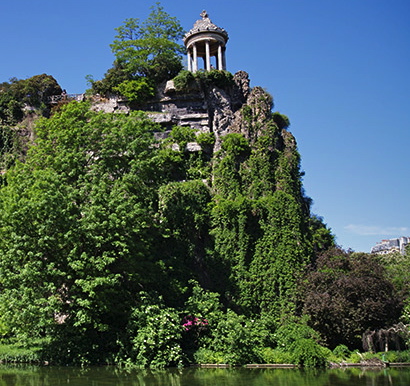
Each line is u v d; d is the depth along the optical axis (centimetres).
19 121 5859
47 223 3038
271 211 4309
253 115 5028
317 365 3111
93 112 4069
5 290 3092
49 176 3228
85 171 3684
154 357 3012
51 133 4103
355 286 3484
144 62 5547
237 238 4234
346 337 3478
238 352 3128
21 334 3159
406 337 3409
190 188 4456
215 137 5119
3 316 3077
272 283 4050
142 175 3722
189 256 4244
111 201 3262
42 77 6091
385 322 3575
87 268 3098
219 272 4172
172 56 5734
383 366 3125
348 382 2277
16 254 3111
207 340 3338
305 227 4544
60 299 3228
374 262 3816
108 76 5603
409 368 2998
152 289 3681
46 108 5897
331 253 3919
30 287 3053
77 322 2978
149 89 5425
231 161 4678
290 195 4431
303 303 3872
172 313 3203
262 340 3409
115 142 3775
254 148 4794
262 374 2625
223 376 2519
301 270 4084
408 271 4741
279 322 3838
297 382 2269
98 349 3256
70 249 3194
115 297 3366
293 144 4878
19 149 5609
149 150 3925
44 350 3281
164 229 4200
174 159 4888
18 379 2362
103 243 3231
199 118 5291
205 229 4400
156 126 4103
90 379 2369
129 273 3409
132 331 3138
